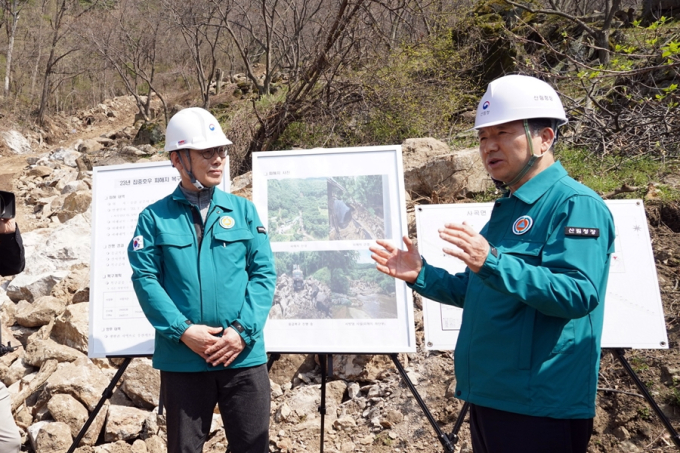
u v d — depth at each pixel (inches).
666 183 195.5
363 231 131.0
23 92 1075.3
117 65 914.7
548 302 67.9
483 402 76.7
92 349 130.4
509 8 375.6
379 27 331.0
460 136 297.7
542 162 78.0
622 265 121.3
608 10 323.9
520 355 73.7
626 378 136.8
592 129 236.8
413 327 126.3
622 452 126.3
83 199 319.6
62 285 208.1
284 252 132.0
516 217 78.1
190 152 103.1
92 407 148.6
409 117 318.0
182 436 100.1
